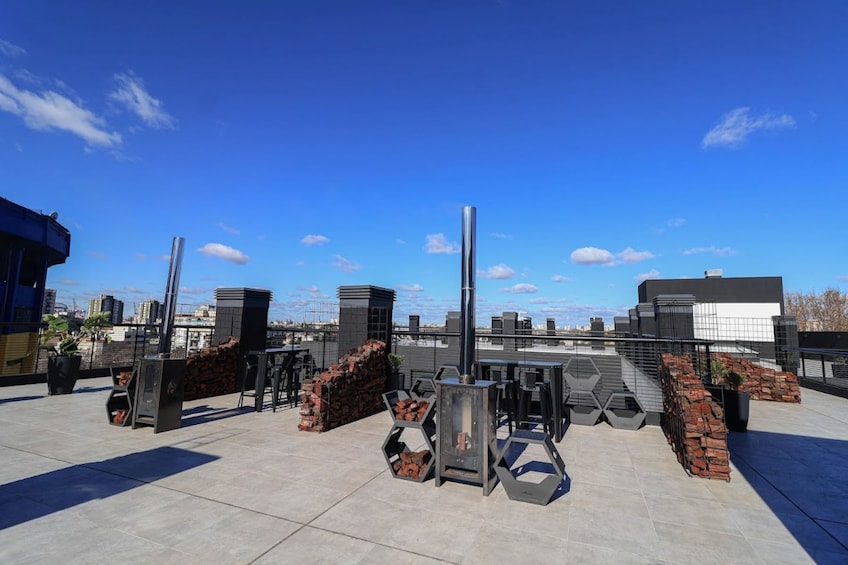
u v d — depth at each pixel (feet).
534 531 10.82
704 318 42.83
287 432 20.42
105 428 20.12
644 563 9.34
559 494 13.43
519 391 22.02
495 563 9.25
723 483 14.47
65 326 29.12
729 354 36.58
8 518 10.85
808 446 19.31
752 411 28.12
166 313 20.92
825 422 24.67
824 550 9.96
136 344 37.91
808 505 12.65
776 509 12.35
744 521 11.55
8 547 9.40
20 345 38.06
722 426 15.05
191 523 10.80
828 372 45.96
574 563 9.30
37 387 30.73
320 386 20.85
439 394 14.07
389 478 14.48
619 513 12.00
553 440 20.07
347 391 23.21
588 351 40.24
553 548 9.96
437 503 12.51
